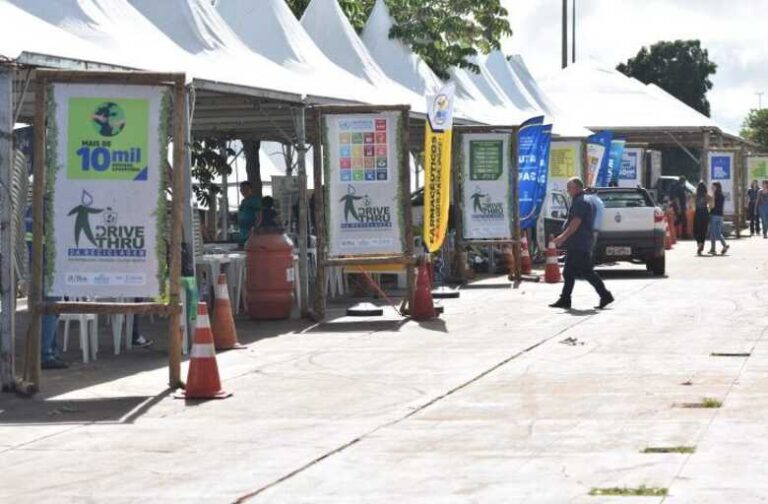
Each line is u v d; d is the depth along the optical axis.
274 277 34.44
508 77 69.25
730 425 18.70
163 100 23.19
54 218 23.33
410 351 28.06
